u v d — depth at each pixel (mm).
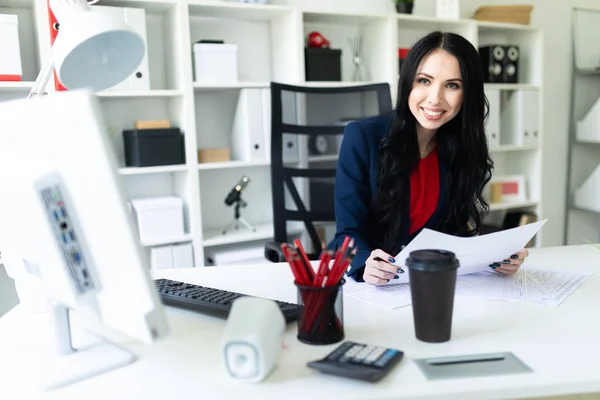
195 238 2582
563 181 4000
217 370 765
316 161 3062
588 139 3783
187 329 938
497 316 962
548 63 3846
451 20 3094
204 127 2914
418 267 823
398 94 1518
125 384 729
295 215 2059
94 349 843
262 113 2713
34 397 696
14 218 726
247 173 3049
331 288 826
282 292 1145
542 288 1134
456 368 744
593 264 1366
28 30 2432
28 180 635
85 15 917
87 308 711
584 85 3961
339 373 718
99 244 661
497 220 3684
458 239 1035
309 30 3082
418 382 705
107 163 611
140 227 2500
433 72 1402
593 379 706
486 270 1285
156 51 2748
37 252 704
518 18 3404
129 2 2426
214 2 2535
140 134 2477
